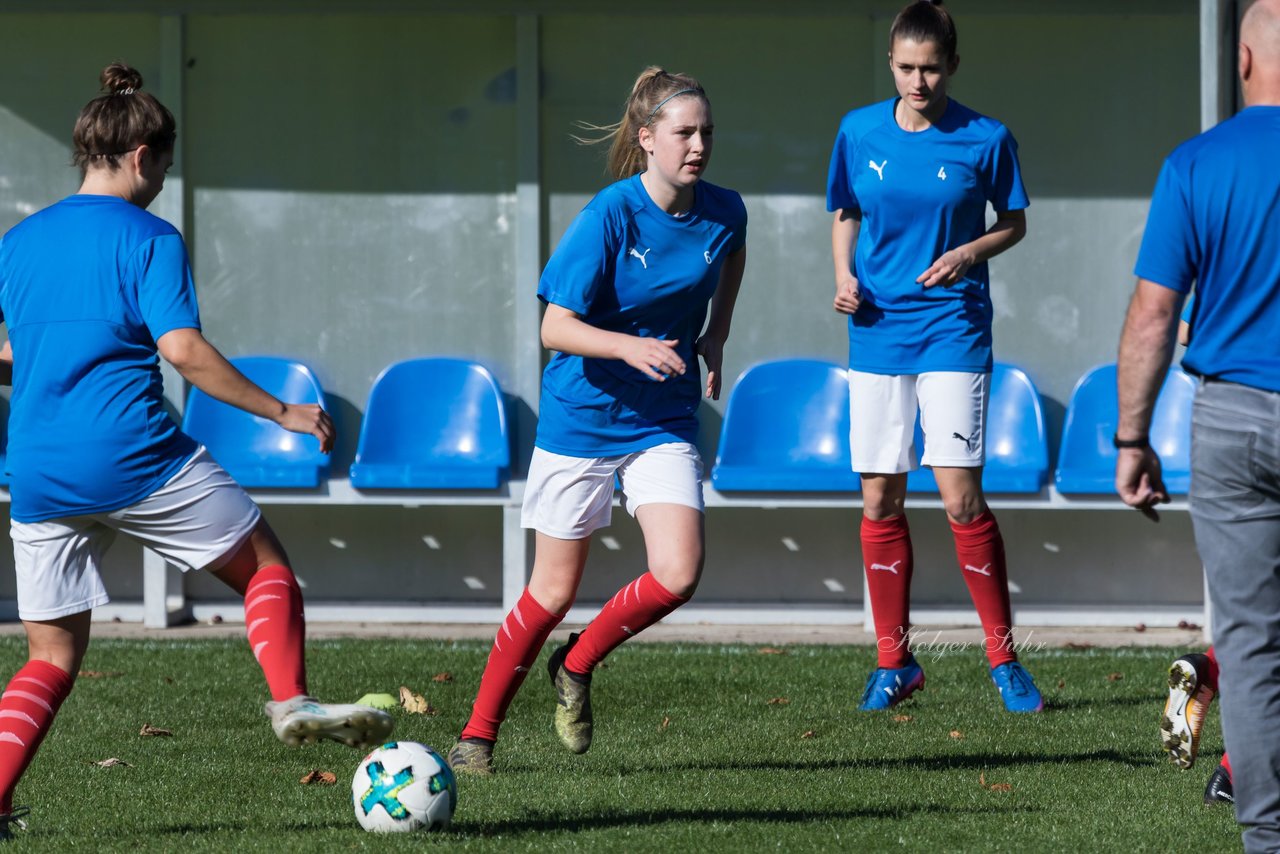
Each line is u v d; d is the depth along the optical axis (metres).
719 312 15.94
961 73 28.61
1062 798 14.67
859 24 28.58
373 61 28.95
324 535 29.34
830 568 28.88
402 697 20.14
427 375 28.81
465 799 14.52
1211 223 10.88
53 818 14.03
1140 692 20.81
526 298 28.38
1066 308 28.69
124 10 28.22
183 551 12.47
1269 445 10.75
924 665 23.25
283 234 29.14
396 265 29.11
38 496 12.30
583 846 12.66
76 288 12.34
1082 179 28.58
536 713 19.45
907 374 19.80
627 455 14.99
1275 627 11.03
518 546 27.47
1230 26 24.92
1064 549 28.62
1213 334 11.07
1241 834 13.21
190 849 12.71
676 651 24.66
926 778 15.59
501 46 28.84
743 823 13.52
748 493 26.45
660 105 14.32
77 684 21.50
